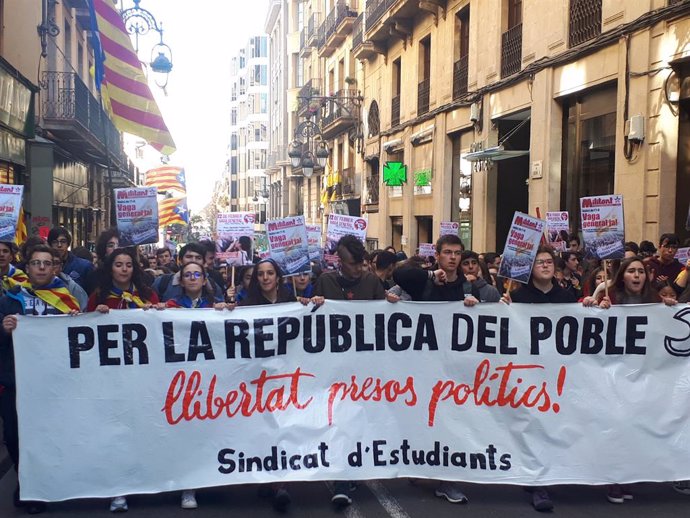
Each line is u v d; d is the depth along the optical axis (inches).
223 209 3902.6
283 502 190.4
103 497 193.8
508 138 651.5
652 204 416.2
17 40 591.2
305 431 203.0
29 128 567.5
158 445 197.8
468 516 188.7
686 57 388.2
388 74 996.6
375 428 205.5
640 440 204.5
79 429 194.9
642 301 222.2
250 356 204.1
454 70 746.2
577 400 205.9
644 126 422.3
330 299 216.1
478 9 677.9
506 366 207.3
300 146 1043.9
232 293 248.8
